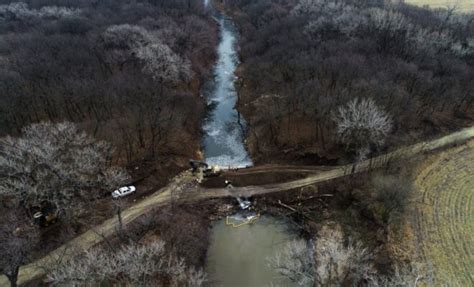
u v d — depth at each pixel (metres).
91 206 67.56
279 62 110.06
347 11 130.88
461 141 84.50
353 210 69.06
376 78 89.12
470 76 94.50
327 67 97.44
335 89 90.38
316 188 75.25
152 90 90.44
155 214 67.44
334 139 83.62
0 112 77.25
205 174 80.25
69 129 70.75
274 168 82.12
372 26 117.81
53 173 63.44
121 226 60.66
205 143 95.44
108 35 111.00
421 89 89.38
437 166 77.38
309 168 80.81
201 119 104.31
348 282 52.50
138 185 74.88
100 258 49.72
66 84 88.50
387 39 112.75
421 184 72.81
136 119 83.88
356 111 74.25
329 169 79.75
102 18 138.62
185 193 75.56
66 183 64.81
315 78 95.44
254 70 115.00
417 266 52.44
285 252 60.91
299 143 86.94
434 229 62.72
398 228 63.22
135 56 104.38
